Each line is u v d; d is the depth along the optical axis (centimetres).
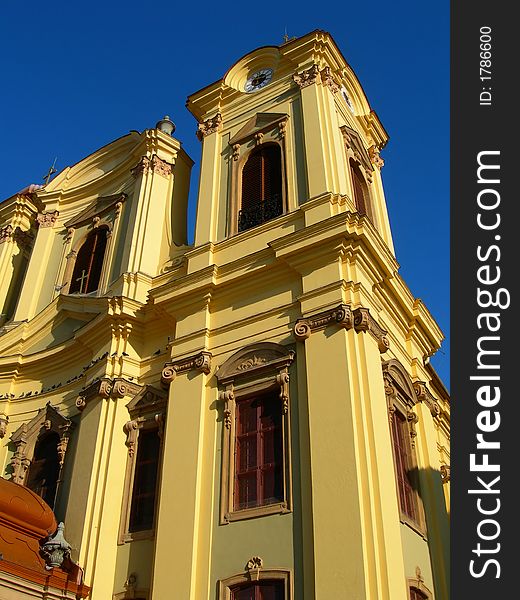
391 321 1550
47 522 1284
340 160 1616
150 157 2059
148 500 1408
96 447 1477
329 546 1052
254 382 1332
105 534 1364
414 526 1309
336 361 1220
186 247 1862
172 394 1431
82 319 1869
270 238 1528
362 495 1080
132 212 1978
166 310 1580
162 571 1212
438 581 1345
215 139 1886
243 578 1130
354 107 2023
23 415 1784
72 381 1741
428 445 1505
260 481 1228
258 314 1422
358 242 1358
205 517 1238
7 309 2309
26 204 2541
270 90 1872
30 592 1171
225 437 1305
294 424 1232
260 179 1708
